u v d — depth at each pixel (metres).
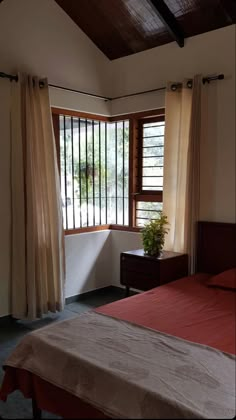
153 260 3.21
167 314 2.28
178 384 1.49
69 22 3.80
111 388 1.55
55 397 1.75
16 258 3.37
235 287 2.77
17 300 3.39
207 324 2.12
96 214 4.26
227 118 3.32
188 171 3.42
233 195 3.32
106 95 4.22
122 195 4.28
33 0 3.49
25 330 3.28
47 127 3.45
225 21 3.25
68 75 3.82
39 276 3.40
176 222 3.52
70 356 1.74
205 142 3.43
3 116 3.31
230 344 1.85
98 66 4.11
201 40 3.46
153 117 3.95
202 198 3.47
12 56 3.36
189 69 3.57
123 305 2.46
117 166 4.30
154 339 1.91
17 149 3.32
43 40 3.58
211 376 1.55
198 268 3.47
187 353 1.75
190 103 3.45
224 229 3.29
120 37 3.88
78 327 2.07
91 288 4.20
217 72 3.37
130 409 1.46
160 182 3.93
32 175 3.33
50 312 3.66
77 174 4.03
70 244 3.95
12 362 1.95
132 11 3.52
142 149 4.07
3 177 3.35
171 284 2.98
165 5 3.32
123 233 4.23
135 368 1.61
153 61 3.86
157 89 3.79
